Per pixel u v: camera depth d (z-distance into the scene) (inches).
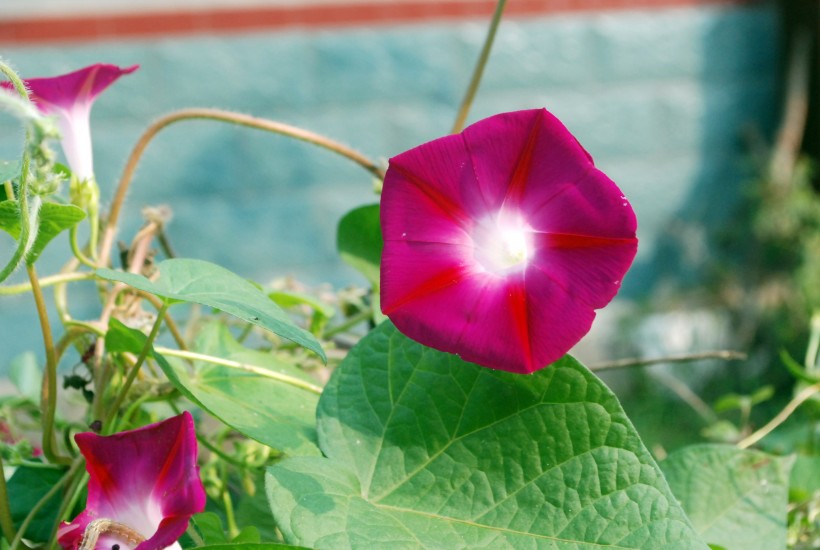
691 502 23.4
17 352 97.9
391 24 106.7
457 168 20.3
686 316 108.4
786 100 115.0
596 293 19.9
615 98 114.8
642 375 98.3
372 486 20.9
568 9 112.0
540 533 20.3
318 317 26.5
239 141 103.3
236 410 21.8
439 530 20.5
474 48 109.5
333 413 21.3
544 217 20.2
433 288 20.2
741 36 117.6
